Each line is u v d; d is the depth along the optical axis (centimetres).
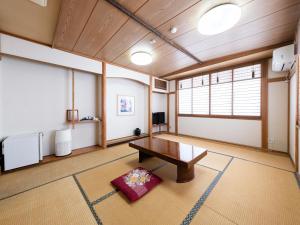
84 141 345
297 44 205
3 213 138
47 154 286
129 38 238
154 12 178
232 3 161
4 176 208
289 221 127
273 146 317
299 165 212
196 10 174
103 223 126
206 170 226
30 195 165
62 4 160
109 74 352
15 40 224
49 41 247
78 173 218
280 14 180
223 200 155
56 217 133
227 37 239
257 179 198
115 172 222
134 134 466
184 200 156
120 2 161
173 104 538
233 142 380
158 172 222
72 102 316
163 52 298
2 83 233
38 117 273
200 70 414
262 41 253
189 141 418
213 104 421
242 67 359
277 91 309
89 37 234
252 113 347
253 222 126
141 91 489
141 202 153
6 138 228
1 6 164
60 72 301
